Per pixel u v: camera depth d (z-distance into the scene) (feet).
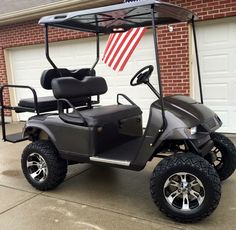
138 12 9.89
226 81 17.99
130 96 21.40
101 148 10.35
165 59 19.25
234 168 10.98
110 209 9.67
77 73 12.14
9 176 13.10
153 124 8.93
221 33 17.65
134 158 9.26
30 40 24.91
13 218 9.34
